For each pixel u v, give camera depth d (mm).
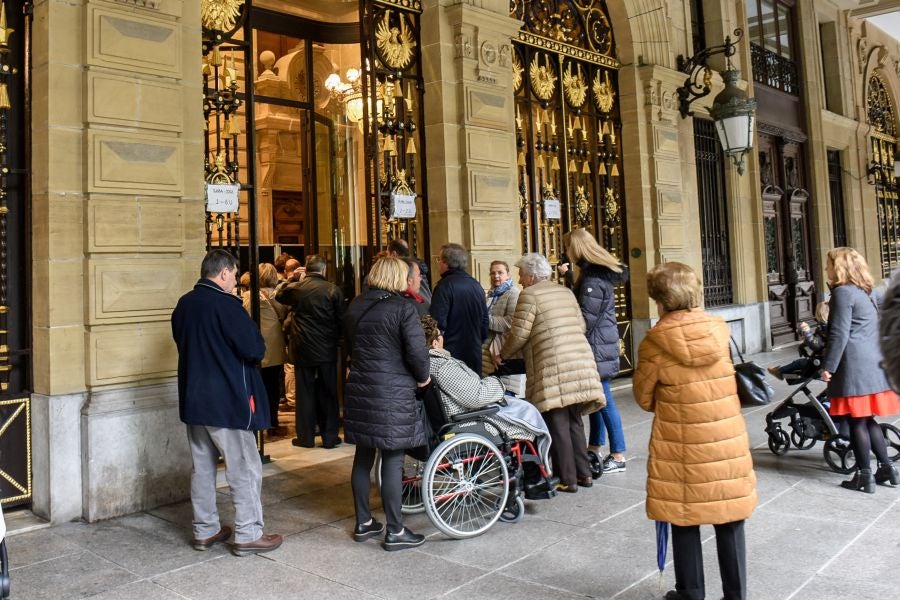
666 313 2984
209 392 3719
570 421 4855
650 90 9055
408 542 3850
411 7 6727
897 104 16922
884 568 3436
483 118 6887
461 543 3920
